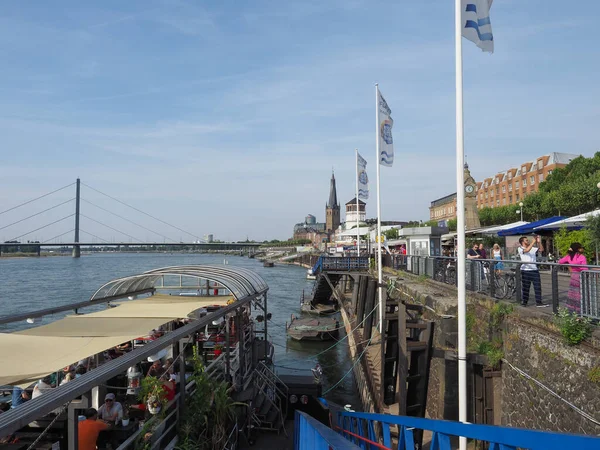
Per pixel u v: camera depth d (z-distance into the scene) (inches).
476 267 551.5
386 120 748.6
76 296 2023.9
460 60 374.3
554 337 333.4
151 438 293.3
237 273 580.4
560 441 102.4
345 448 185.2
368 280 1047.6
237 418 424.2
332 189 7396.7
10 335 319.0
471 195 1293.1
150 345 277.1
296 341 1195.9
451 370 496.1
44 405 172.9
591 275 315.6
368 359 775.1
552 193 1668.3
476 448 432.8
